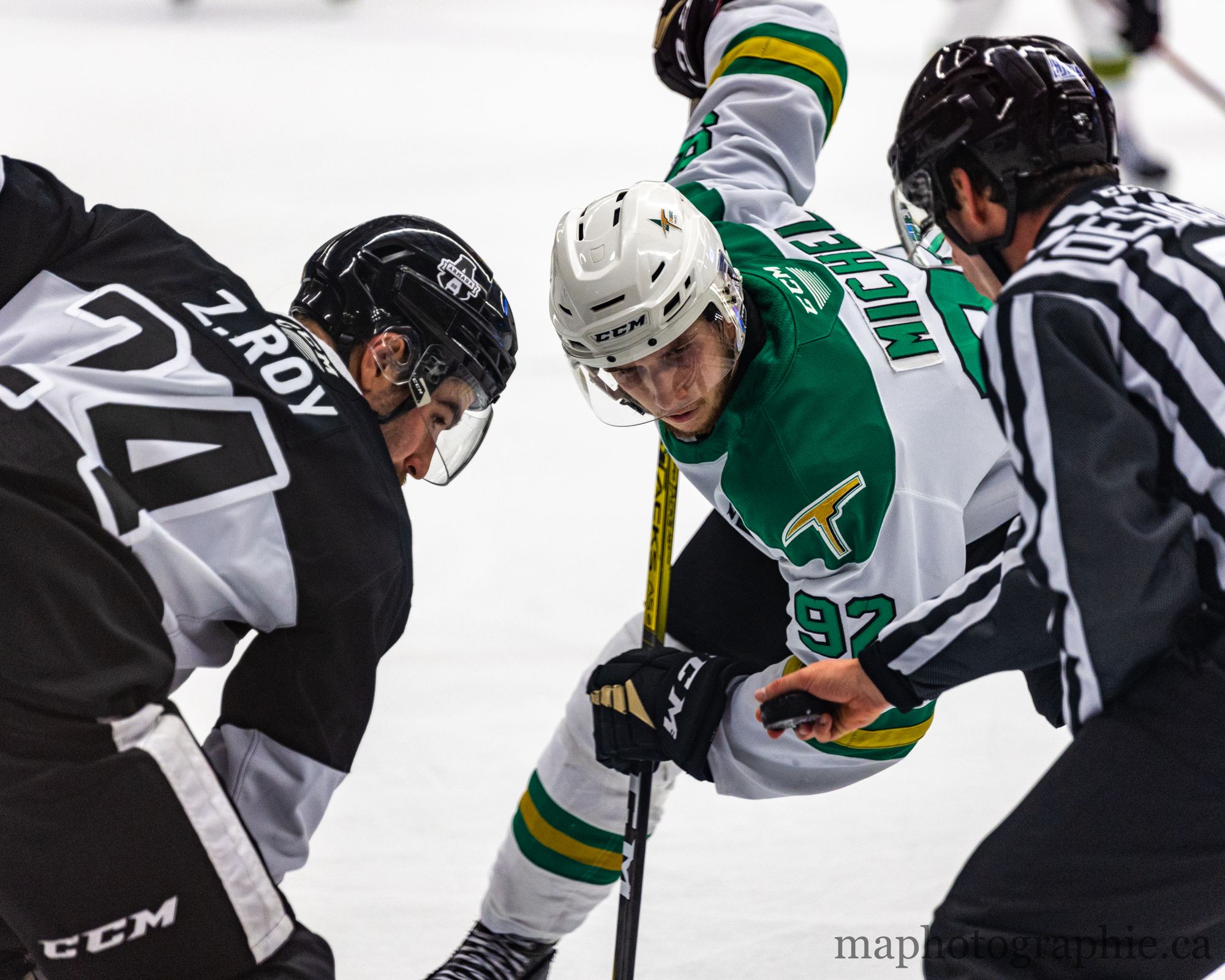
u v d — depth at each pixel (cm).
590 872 736
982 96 538
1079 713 499
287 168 2505
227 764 548
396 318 597
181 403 521
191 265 575
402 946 750
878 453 605
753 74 785
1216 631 488
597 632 1114
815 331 635
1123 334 480
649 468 1448
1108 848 501
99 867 496
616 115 3017
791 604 638
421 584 1197
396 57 3516
